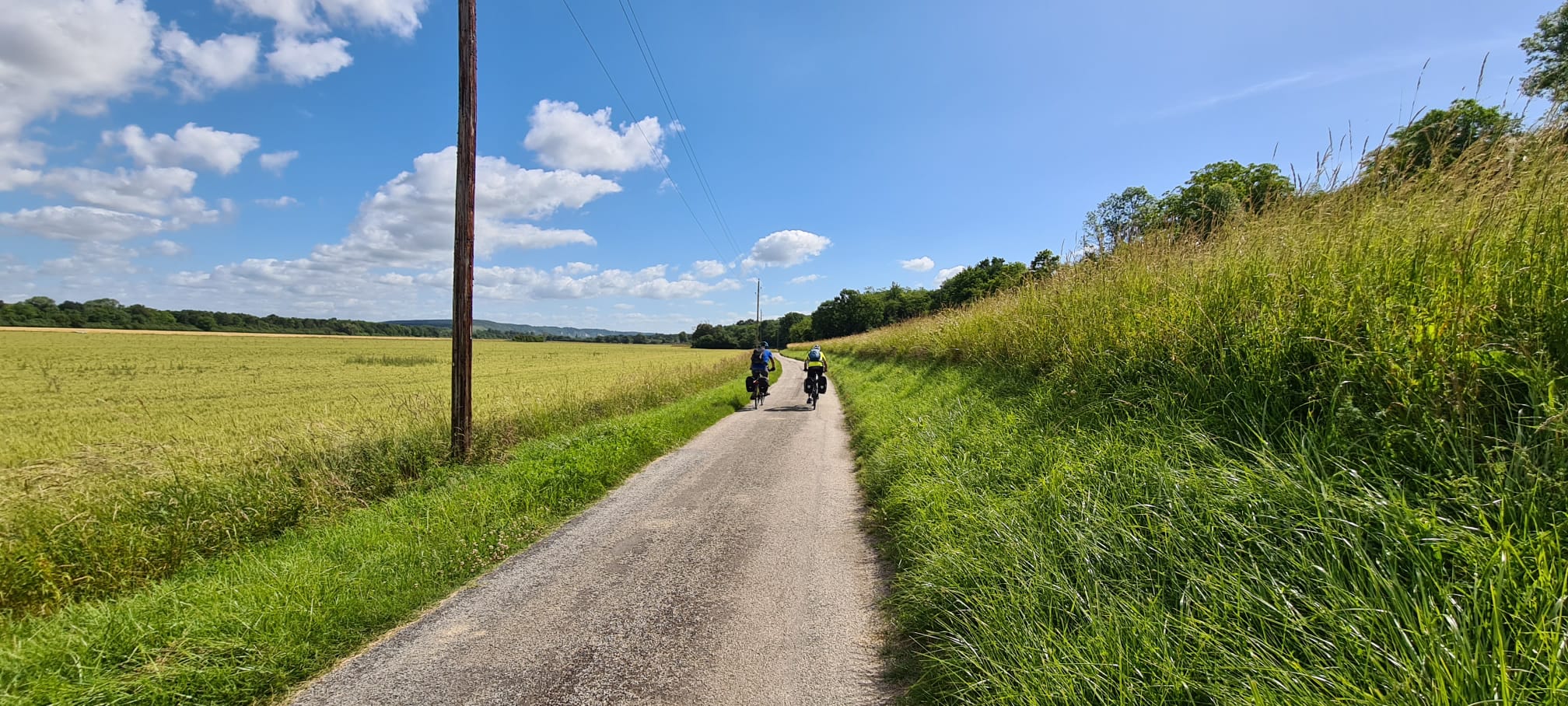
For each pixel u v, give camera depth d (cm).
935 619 282
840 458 794
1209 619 204
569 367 3591
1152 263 614
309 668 300
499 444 811
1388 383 257
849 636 305
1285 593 200
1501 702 138
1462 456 213
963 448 540
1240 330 378
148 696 262
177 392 2141
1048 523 322
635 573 411
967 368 891
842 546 447
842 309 9600
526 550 473
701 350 8400
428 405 912
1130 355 475
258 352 4944
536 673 285
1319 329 313
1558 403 199
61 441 1049
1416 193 364
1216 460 297
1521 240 267
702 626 325
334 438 705
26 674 269
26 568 390
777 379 2581
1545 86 307
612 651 303
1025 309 809
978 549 323
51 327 8475
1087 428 435
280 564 408
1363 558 189
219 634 308
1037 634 234
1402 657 160
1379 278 315
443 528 488
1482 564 171
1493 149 319
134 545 439
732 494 620
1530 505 181
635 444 831
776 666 279
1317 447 260
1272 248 423
